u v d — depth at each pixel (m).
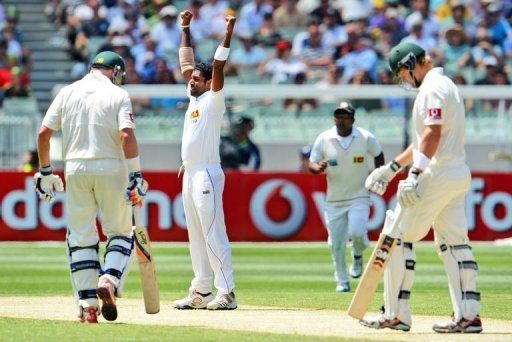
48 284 46.03
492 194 73.56
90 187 30.28
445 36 92.12
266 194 73.00
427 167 28.44
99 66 31.11
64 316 32.06
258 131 80.31
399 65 29.06
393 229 28.50
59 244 70.75
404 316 28.42
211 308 34.44
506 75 88.69
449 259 28.92
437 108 27.84
